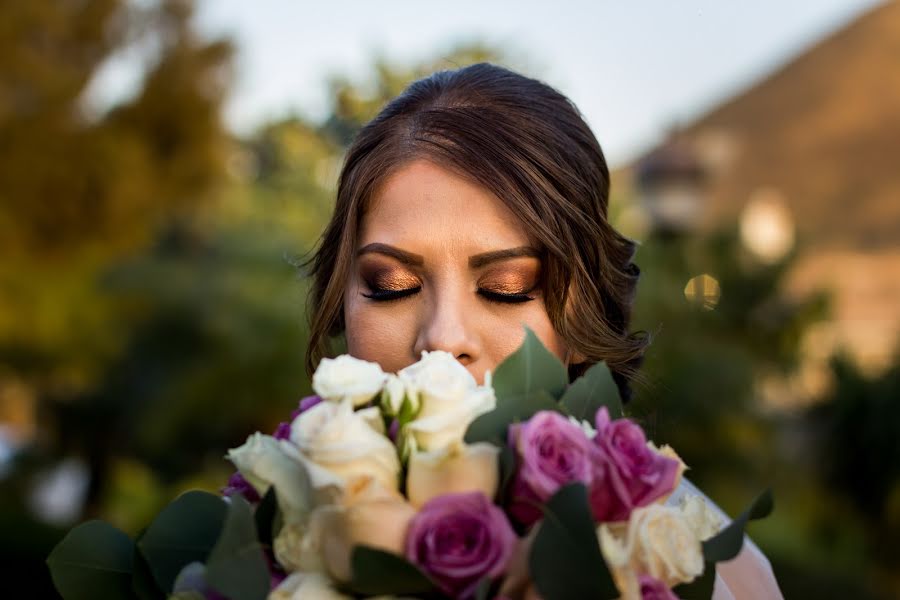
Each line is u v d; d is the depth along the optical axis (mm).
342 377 1203
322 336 1968
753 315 7777
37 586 7273
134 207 14125
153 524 1293
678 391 6668
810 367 8508
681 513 1208
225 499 1320
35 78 13719
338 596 1113
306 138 8461
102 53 14391
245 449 1228
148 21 14656
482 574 1086
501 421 1216
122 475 14594
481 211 1688
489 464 1139
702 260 7598
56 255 14008
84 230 14109
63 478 14297
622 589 1102
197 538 1294
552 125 1821
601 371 1328
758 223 9867
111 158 13938
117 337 12969
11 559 7246
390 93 5477
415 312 1714
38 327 13695
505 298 1700
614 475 1150
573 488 1090
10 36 13648
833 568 7230
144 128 14570
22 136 13742
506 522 1107
